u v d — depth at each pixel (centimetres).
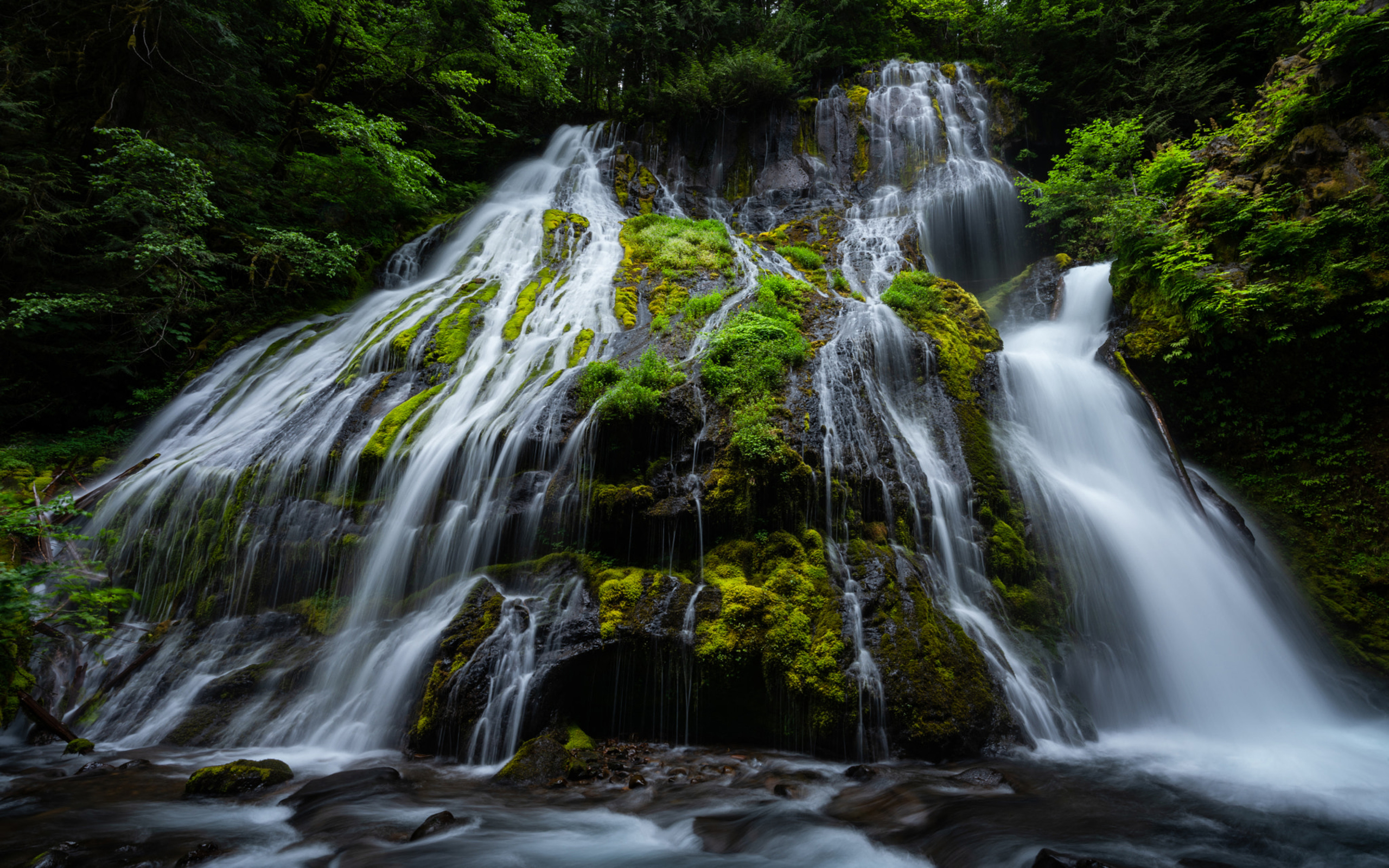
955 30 2491
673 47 2314
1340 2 1107
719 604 689
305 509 896
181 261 1270
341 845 447
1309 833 484
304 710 701
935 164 1916
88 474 1085
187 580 876
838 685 630
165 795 535
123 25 1356
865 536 778
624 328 1149
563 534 797
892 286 1232
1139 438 1134
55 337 1247
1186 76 1869
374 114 2048
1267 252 1092
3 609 632
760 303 1082
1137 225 1241
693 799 533
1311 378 1068
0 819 481
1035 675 725
